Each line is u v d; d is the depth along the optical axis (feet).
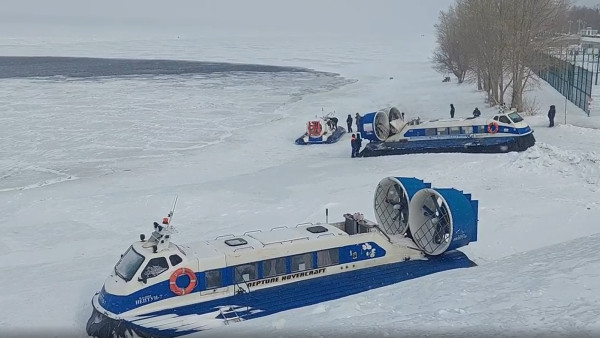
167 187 92.02
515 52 150.61
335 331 32.09
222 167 111.24
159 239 42.75
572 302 31.40
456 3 270.67
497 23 155.74
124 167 113.50
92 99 214.48
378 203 55.93
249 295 43.32
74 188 96.68
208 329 39.47
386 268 47.93
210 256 42.91
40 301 48.52
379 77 312.29
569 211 66.44
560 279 35.94
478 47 174.70
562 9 191.52
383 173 90.07
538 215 65.82
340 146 129.59
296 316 38.47
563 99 171.22
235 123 162.61
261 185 87.86
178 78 302.25
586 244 48.06
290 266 45.19
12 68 366.22
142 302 40.86
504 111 106.52
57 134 146.51
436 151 105.60
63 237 68.80
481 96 195.62
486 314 31.14
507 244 58.29
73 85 264.52
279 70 361.71
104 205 80.94
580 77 155.53
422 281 42.91
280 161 115.96
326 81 290.76
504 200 71.92
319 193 80.74
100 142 137.18
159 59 462.19
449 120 107.96
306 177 91.97
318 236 46.88
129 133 147.64
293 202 77.46
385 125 111.45
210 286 42.73
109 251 63.26
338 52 550.36
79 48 602.85
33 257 62.49
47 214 78.48
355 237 47.88
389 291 41.55
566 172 81.35
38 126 157.38
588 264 38.50
